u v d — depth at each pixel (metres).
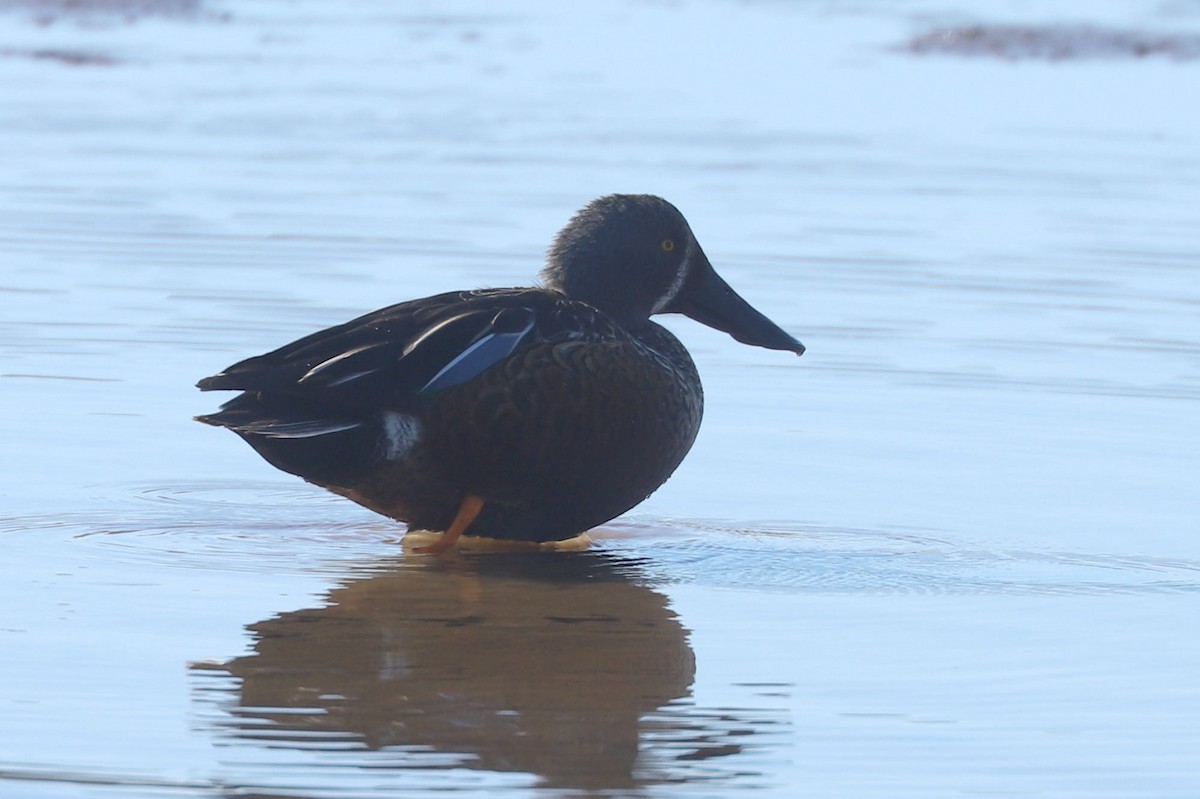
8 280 18.45
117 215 21.69
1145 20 40.31
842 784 7.71
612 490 11.28
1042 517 12.00
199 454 13.30
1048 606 10.23
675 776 7.77
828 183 24.45
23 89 31.95
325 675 8.91
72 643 9.27
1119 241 20.98
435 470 10.92
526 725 8.30
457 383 10.67
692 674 9.02
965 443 13.75
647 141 27.72
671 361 11.87
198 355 15.87
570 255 12.22
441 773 7.75
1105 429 14.11
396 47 38.62
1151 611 10.12
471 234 20.88
